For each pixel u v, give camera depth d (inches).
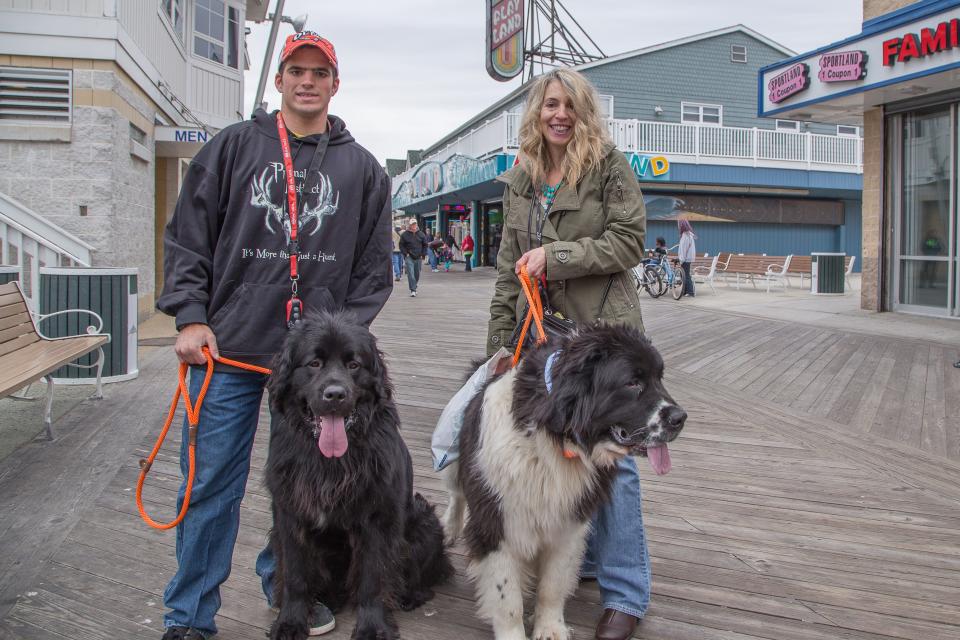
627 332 94.3
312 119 103.0
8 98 328.5
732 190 912.3
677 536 139.2
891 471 174.7
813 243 983.0
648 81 962.1
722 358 321.1
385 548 100.9
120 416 218.1
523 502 95.3
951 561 128.0
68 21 328.8
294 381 93.4
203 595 100.0
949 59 356.2
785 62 467.2
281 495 96.3
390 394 100.0
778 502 156.3
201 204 98.5
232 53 573.0
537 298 112.4
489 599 98.9
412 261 662.5
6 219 288.4
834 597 115.6
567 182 112.3
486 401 101.7
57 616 108.4
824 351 327.6
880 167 455.2
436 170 1092.5
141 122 397.7
